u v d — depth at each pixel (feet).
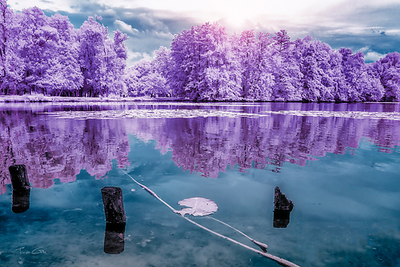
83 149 21.95
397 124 43.91
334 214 10.02
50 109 75.25
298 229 8.79
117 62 162.91
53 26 145.38
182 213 9.92
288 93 163.84
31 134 29.89
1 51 121.39
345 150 22.26
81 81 140.46
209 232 8.58
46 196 11.80
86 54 144.66
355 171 15.81
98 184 13.42
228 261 6.93
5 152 20.74
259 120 47.75
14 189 12.34
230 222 9.29
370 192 12.32
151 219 9.52
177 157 19.26
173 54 164.86
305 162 18.10
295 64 168.66
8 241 8.02
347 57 193.67
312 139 27.81
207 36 147.02
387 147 23.70
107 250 7.52
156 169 16.05
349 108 100.42
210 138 27.76
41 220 9.46
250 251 7.46
